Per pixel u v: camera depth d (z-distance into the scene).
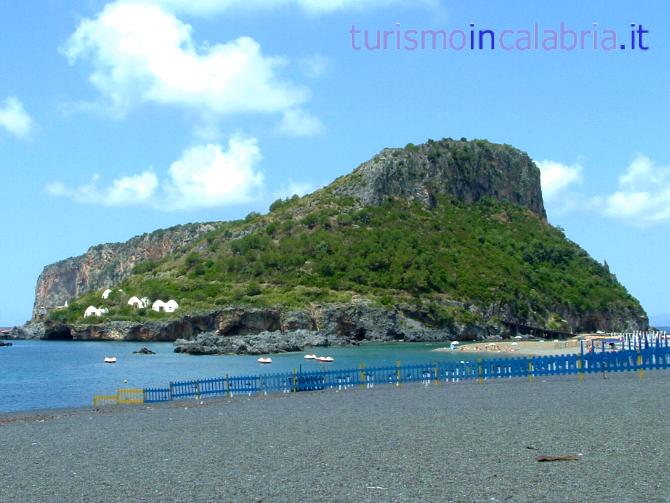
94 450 34.34
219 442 35.03
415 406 47.03
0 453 34.56
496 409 43.66
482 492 22.95
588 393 50.53
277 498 23.27
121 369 117.50
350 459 29.12
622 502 21.38
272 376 62.78
